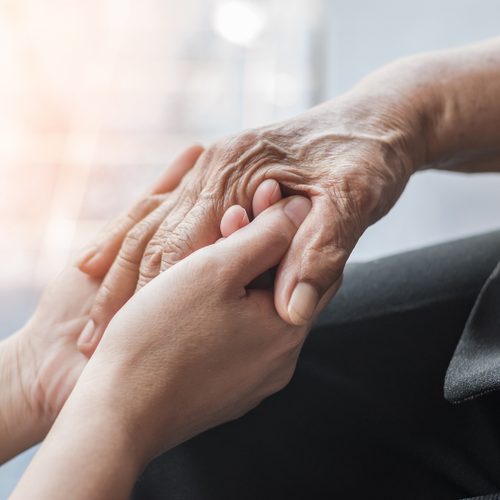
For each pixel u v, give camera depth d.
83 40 2.24
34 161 1.80
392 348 0.56
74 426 0.36
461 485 0.49
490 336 0.46
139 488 0.51
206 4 2.37
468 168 0.68
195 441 0.52
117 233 0.62
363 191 0.48
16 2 2.29
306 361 0.56
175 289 0.42
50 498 0.32
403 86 0.60
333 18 1.98
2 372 0.59
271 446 0.52
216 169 0.53
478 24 1.78
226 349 0.42
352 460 0.52
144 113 1.92
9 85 2.07
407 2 1.94
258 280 0.48
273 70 2.00
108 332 0.42
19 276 1.50
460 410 0.51
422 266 0.61
